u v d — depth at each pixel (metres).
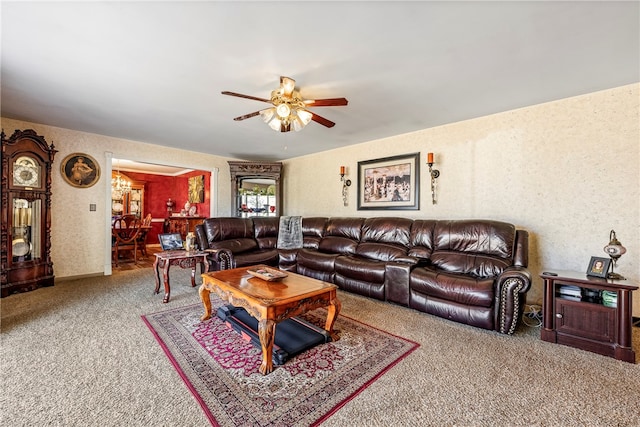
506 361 1.98
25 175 3.56
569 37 1.88
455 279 2.68
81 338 2.24
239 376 1.77
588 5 1.58
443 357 2.03
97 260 4.41
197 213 7.75
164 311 2.87
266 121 2.82
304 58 2.15
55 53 2.08
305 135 4.32
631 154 2.60
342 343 2.23
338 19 1.71
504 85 2.61
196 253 3.63
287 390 1.64
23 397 1.54
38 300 3.18
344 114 3.38
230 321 2.45
